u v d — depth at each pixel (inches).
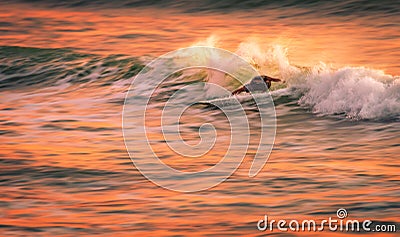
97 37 3425.2
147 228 1198.3
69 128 1931.6
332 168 1503.4
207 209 1280.8
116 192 1387.8
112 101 2308.1
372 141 1716.3
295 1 4003.4
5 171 1531.7
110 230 1193.4
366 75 2084.2
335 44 3031.5
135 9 4156.0
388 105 1910.7
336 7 3850.9
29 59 2935.5
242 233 1167.0
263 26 3548.2
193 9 4057.6
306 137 1774.1
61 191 1400.1
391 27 3376.0
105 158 1621.6
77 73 2738.7
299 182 1416.1
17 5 4471.0
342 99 1990.7
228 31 3444.9
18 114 2143.2
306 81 2151.8
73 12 4183.1
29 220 1245.7
